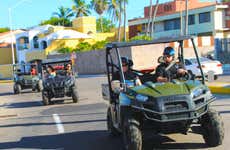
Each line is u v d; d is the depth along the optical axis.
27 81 34.41
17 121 16.94
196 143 9.66
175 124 8.48
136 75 9.92
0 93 37.44
